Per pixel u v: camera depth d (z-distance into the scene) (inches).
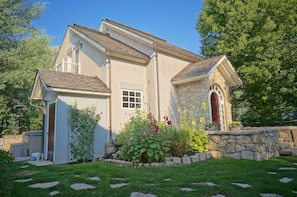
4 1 597.9
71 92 330.3
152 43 434.9
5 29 614.5
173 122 448.8
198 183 163.0
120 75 409.1
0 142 534.0
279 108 561.0
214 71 448.5
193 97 438.3
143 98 441.4
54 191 157.3
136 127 277.3
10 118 660.7
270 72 481.4
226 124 448.8
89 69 447.8
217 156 289.9
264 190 142.3
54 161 307.9
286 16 490.3
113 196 137.4
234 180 168.1
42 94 384.8
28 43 681.6
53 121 341.1
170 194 136.2
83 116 341.4
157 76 442.0
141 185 154.5
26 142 465.4
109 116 374.9
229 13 522.0
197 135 303.6
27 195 147.3
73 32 514.6
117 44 476.7
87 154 334.3
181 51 508.7
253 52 500.7
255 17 506.9
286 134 367.9
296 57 463.5
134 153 248.2
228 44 533.3
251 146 266.1
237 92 644.7
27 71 645.3
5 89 642.8
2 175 132.6
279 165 223.8
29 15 675.4
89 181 174.7
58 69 587.2
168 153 266.8
